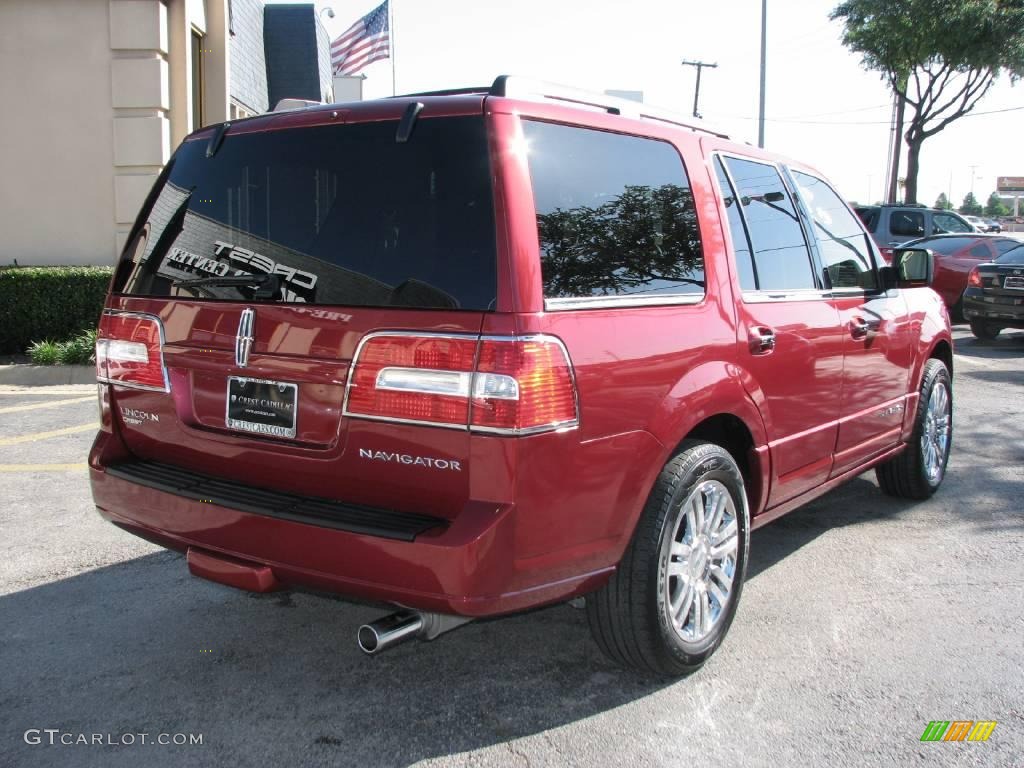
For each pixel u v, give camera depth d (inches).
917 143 1173.1
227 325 122.7
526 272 105.7
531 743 119.0
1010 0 1059.3
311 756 115.6
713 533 137.0
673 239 132.3
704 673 138.1
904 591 169.9
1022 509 219.5
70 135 470.6
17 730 120.7
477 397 103.1
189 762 113.9
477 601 104.0
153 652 143.6
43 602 161.6
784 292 156.7
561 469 108.3
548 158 114.3
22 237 474.9
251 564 116.7
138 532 131.6
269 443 119.0
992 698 131.6
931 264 193.3
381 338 109.0
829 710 127.9
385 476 110.2
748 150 159.6
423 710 127.1
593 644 148.4
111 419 139.2
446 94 130.0
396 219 112.6
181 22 483.8
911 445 215.3
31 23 462.3
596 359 112.3
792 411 155.8
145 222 138.4
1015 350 517.7
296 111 126.1
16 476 236.7
